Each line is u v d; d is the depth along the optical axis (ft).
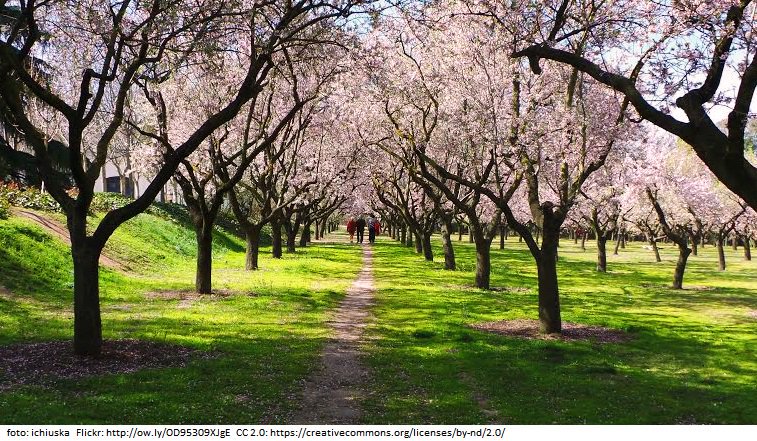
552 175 71.36
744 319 70.90
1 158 90.89
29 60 57.16
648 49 46.42
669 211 152.46
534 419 30.42
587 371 42.22
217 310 60.49
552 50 36.99
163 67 56.90
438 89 78.79
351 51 56.44
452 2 57.52
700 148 30.07
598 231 135.74
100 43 46.70
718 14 36.52
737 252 259.80
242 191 177.06
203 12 42.98
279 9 48.29
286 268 107.96
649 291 100.22
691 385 39.58
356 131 100.32
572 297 88.12
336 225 392.06
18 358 37.14
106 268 76.59
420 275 105.81
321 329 54.24
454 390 35.76
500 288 90.79
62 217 91.50
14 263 62.75
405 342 50.08
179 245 119.03
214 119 41.29
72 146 37.27
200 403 30.53
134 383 33.47
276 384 35.14
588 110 55.83
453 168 107.55
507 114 64.39
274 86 76.43
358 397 33.60
